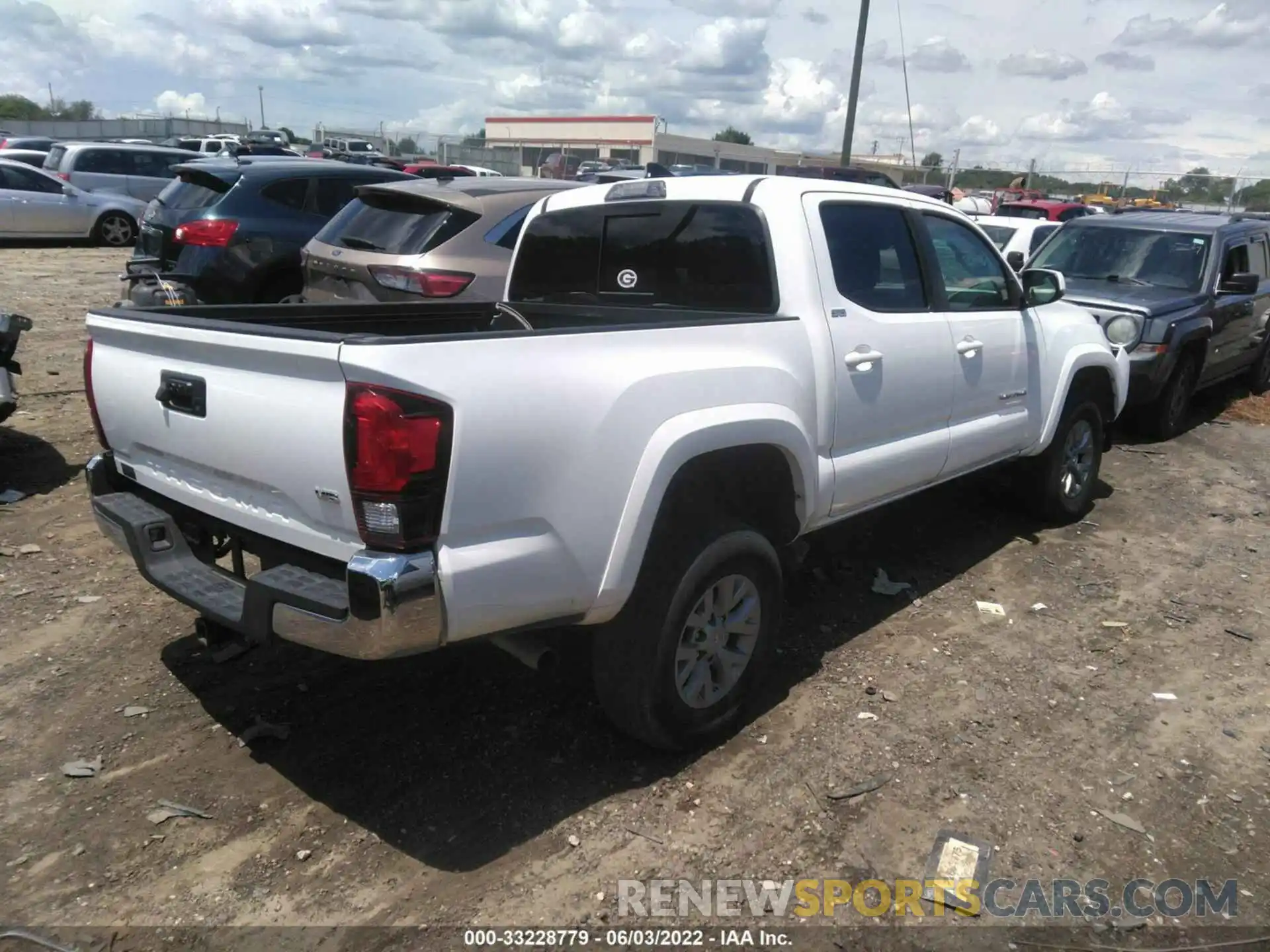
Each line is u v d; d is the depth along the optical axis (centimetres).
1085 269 905
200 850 292
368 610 254
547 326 464
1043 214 2175
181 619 434
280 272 866
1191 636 463
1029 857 302
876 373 405
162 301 822
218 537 333
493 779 330
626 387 297
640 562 305
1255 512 656
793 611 472
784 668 414
